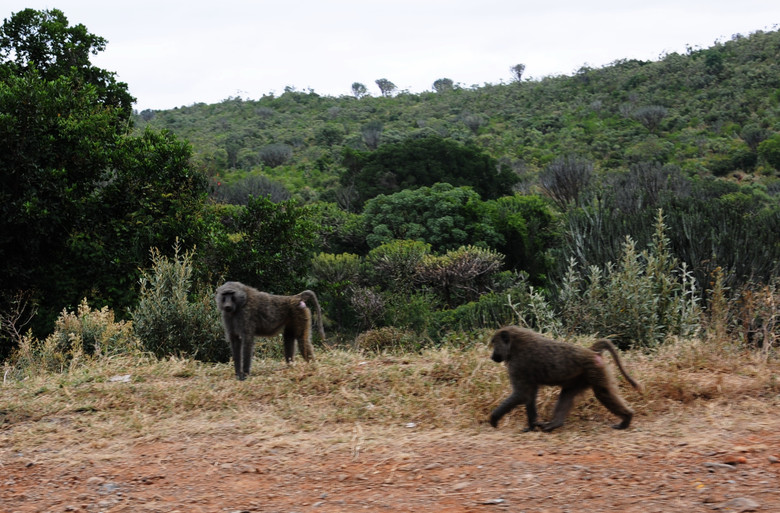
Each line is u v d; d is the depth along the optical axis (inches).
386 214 1619.1
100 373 337.7
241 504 181.3
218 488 194.7
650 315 377.1
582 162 2234.3
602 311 386.6
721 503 157.3
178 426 256.5
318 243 1579.7
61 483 206.8
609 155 3341.5
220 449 229.3
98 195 737.6
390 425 244.7
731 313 398.3
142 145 762.8
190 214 765.9
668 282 403.2
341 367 314.5
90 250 696.4
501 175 2171.5
